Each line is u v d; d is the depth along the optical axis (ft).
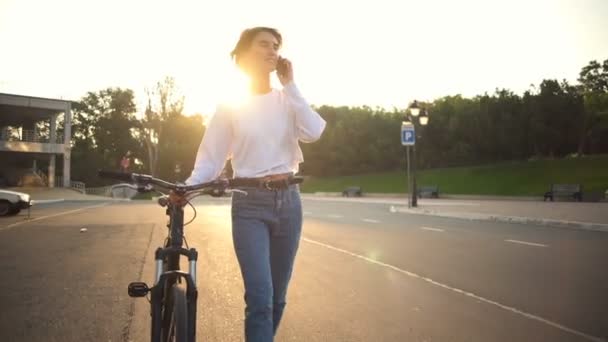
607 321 17.21
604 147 166.71
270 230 10.00
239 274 25.61
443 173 169.48
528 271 26.17
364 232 45.98
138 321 17.17
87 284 23.00
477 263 28.73
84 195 154.51
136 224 54.29
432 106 199.21
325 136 226.17
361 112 236.43
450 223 55.31
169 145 258.78
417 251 33.73
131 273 25.62
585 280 23.80
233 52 10.48
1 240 39.52
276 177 9.75
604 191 105.29
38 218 63.36
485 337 15.61
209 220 61.00
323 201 123.75
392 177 185.88
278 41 10.45
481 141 175.52
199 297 20.79
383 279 24.57
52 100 164.14
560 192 100.37
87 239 40.22
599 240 38.24
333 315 18.19
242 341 15.34
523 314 18.13
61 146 166.61
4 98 155.63
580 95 166.09
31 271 26.16
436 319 17.60
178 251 9.23
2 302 19.71
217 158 10.37
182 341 8.04
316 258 30.99
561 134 160.45
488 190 133.49
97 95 284.20
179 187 9.40
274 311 10.59
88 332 15.99
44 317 17.63
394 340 15.35
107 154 276.21
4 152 170.09
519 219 55.01
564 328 16.49
